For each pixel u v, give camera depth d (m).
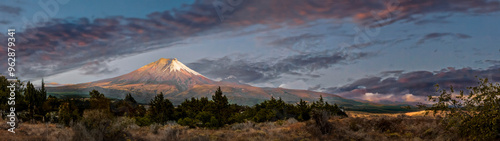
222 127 30.28
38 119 30.19
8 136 16.34
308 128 21.88
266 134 20.67
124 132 18.12
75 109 27.55
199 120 30.56
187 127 27.84
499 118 15.27
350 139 18.80
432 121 20.69
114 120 17.33
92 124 16.62
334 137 19.66
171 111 37.97
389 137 18.70
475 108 16.39
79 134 15.60
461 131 16.98
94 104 25.16
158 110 37.06
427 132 18.61
